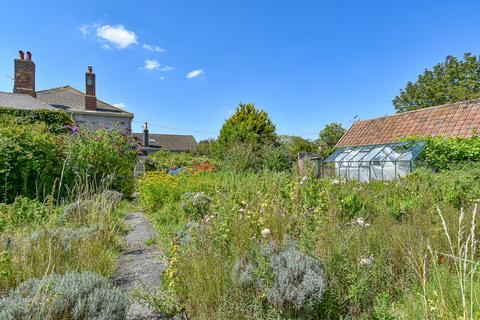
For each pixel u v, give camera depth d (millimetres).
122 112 27328
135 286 3033
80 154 8859
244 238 3182
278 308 2334
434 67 30562
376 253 2992
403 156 13195
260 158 15297
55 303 2076
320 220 3670
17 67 20312
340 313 2486
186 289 2645
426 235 3422
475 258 3107
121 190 10398
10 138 8164
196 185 8766
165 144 54375
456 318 2043
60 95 26516
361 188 6348
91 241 3920
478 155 11523
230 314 2330
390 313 2396
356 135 20156
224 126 21109
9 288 2803
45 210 5492
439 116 15922
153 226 6340
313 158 17547
